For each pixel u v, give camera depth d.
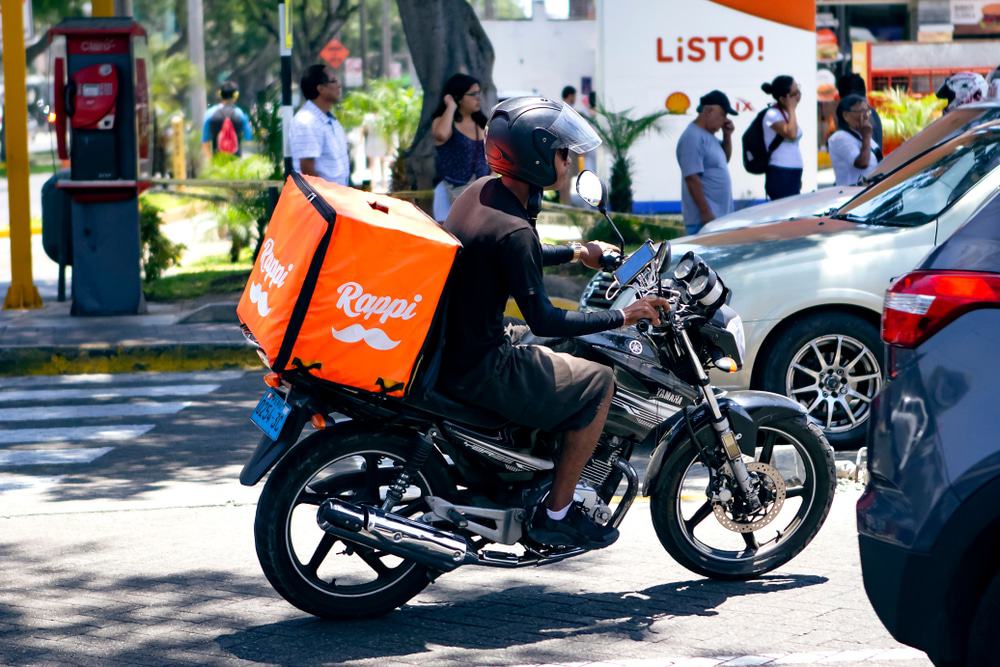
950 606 5.33
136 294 17.77
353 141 33.72
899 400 5.56
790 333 10.66
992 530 5.26
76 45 17.38
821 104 30.27
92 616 7.25
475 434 6.98
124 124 17.52
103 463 10.98
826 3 39.28
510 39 39.84
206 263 21.56
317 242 6.43
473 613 7.25
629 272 7.13
